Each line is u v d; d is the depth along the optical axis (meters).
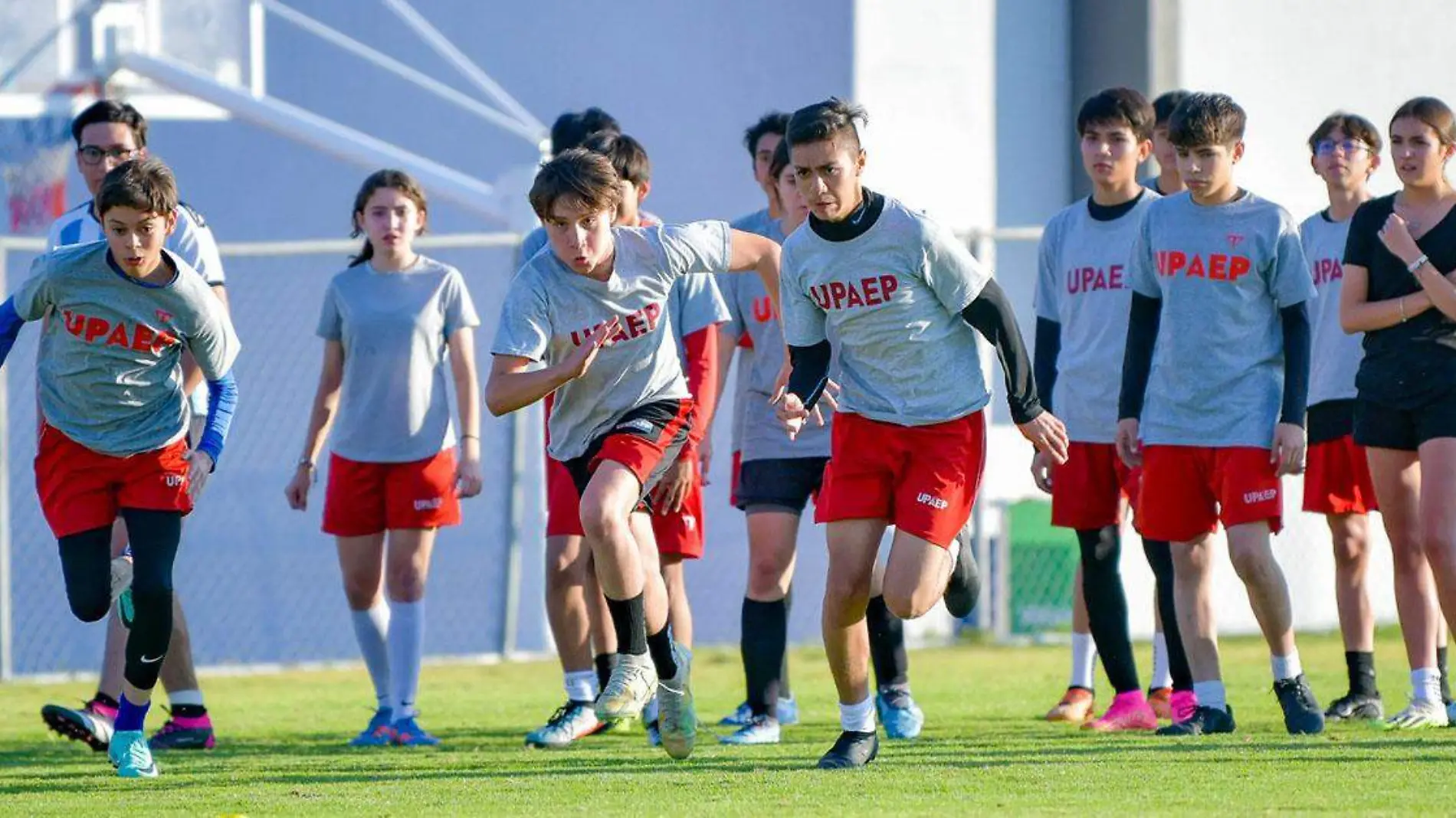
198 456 19.31
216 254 23.39
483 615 47.16
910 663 37.81
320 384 25.45
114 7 47.44
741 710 25.22
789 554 23.12
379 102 54.81
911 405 17.88
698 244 19.20
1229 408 21.48
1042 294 25.16
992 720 25.94
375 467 24.41
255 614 47.19
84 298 18.42
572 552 23.64
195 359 19.52
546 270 18.81
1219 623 46.62
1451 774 17.52
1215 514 22.06
